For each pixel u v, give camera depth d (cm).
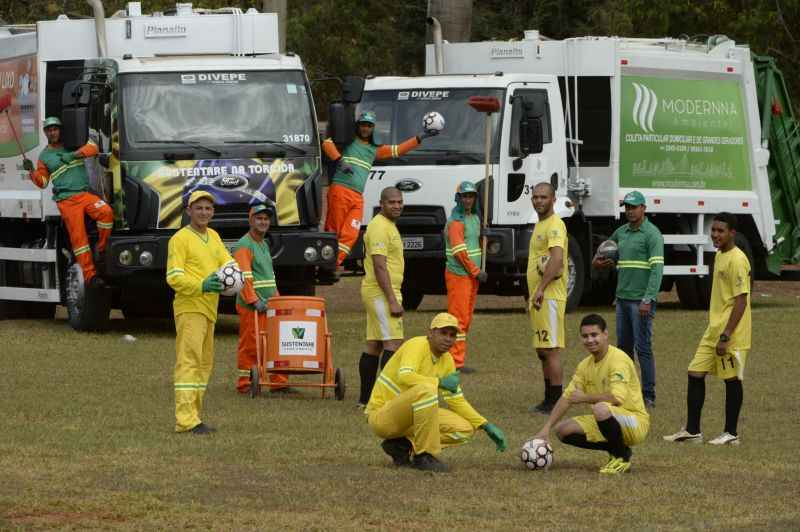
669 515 2556
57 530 2366
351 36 11019
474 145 5853
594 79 6369
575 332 5644
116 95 5103
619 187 6462
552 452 2972
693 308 6875
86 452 3067
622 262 3903
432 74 6166
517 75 5894
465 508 2578
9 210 5794
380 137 5947
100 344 5025
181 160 5088
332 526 2419
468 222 4238
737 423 3538
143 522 2430
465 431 2955
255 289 4028
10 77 5831
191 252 3256
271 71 5234
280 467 2933
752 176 7106
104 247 5122
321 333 3925
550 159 5981
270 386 3969
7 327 5681
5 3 10294
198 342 3294
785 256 7488
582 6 11400
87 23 5488
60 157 5225
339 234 5444
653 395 3916
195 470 2886
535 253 3788
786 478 2916
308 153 5209
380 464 2977
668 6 9800
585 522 2491
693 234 6812
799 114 9731
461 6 7775
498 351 5012
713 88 6912
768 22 9588
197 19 5438
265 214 4022
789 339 5478
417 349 2884
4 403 3747
